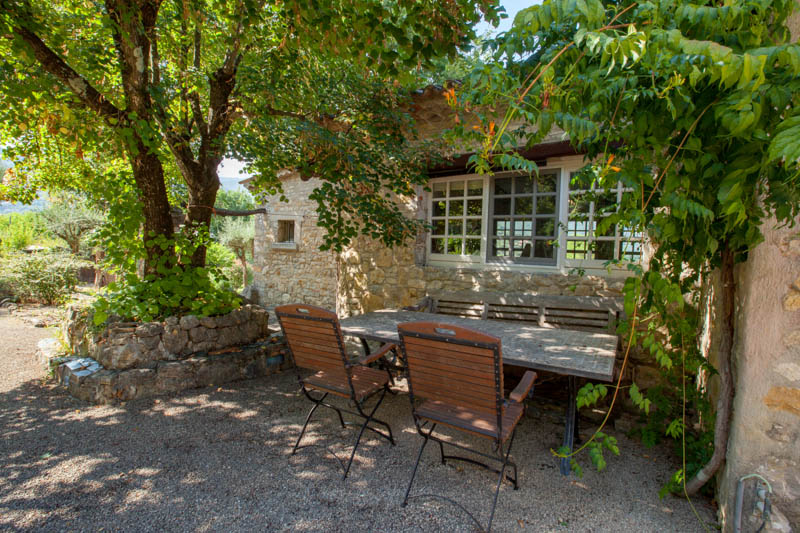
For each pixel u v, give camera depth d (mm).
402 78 3080
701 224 1645
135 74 3512
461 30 2883
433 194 5059
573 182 2740
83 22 3795
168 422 2977
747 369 1715
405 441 2758
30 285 8320
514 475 2248
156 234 4062
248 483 2230
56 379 3783
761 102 1253
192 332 3826
